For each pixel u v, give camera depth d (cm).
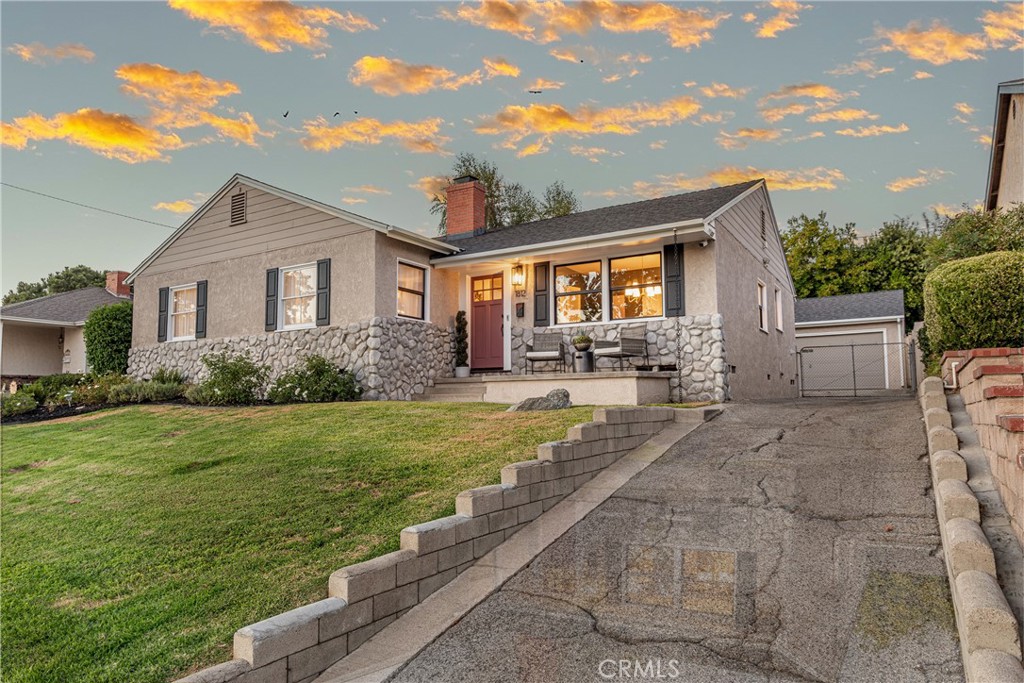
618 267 1209
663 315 1148
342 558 432
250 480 623
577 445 561
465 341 1366
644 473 584
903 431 634
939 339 780
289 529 489
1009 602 281
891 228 2798
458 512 446
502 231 1585
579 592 379
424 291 1320
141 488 640
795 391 1834
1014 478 334
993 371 477
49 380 1585
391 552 422
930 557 363
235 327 1402
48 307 2156
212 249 1467
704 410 805
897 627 303
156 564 450
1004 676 224
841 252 2822
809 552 389
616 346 1122
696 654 302
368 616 355
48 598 411
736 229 1263
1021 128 1208
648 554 416
